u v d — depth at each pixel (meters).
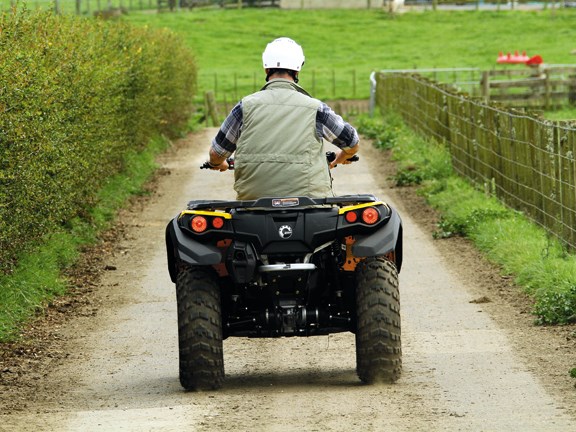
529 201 48.56
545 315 32.69
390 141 85.44
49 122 38.25
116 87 57.38
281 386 26.34
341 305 26.91
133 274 43.91
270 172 24.97
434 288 39.34
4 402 25.48
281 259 24.69
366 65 168.50
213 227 24.48
